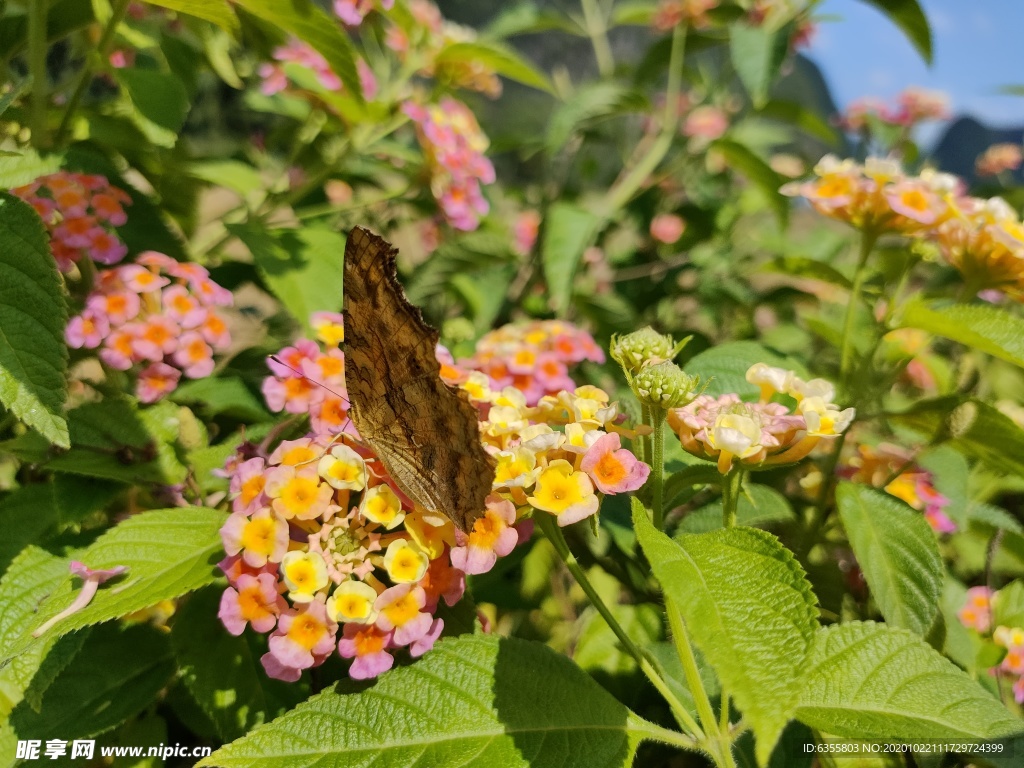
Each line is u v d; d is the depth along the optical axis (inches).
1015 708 5.4
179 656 4.2
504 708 3.6
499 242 8.4
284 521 3.6
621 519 5.2
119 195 5.4
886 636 3.9
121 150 6.4
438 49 8.1
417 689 3.6
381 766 3.3
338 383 4.6
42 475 5.5
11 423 5.5
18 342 3.8
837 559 6.0
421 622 3.6
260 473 3.8
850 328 5.6
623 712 3.7
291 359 4.7
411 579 3.6
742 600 2.9
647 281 11.4
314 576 3.5
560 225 8.0
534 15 10.6
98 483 4.5
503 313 9.4
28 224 3.9
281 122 10.7
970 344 4.8
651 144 11.6
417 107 7.1
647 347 4.0
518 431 4.1
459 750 3.4
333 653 4.5
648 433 3.9
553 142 9.0
